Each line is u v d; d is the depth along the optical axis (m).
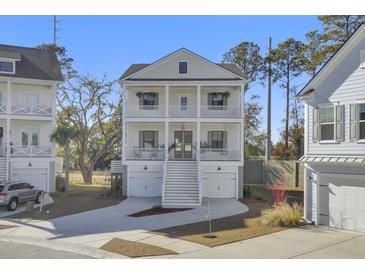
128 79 31.53
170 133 33.53
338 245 14.61
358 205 17.33
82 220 20.33
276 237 15.92
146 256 13.20
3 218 21.25
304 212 19.67
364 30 17.09
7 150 30.91
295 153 44.88
